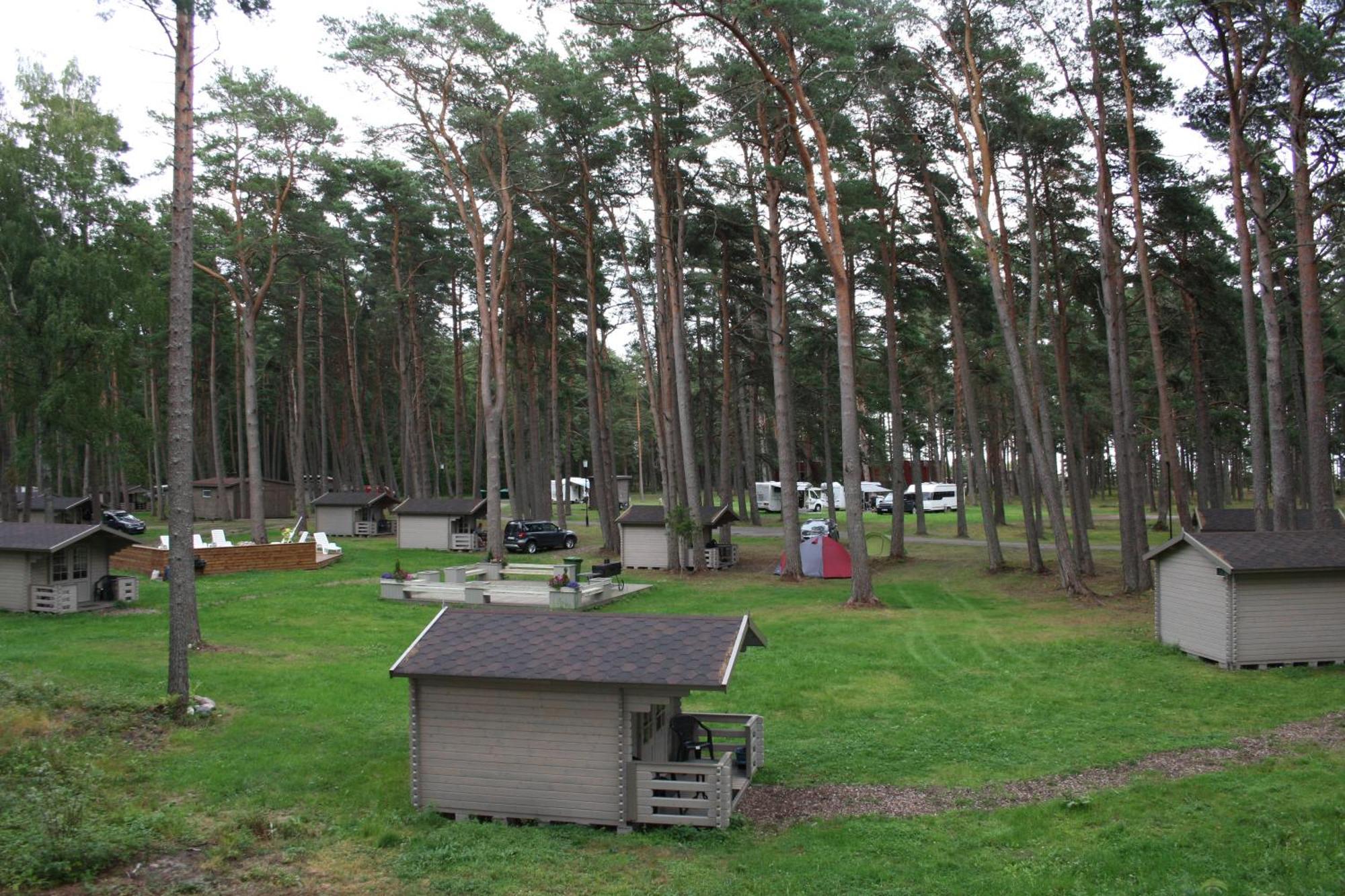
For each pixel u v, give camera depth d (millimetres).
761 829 10445
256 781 11938
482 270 38938
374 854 9547
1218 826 10008
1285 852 9180
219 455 64688
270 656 19781
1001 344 41844
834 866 9180
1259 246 22875
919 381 51031
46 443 37312
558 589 27719
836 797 11516
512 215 40875
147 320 38250
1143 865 8945
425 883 8742
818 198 32125
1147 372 43969
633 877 8914
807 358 52750
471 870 9055
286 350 64938
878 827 10344
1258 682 17219
